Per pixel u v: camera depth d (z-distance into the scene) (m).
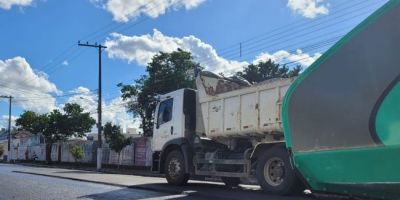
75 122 63.78
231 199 11.72
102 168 41.84
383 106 5.81
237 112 14.08
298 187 11.76
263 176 12.45
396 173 5.66
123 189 15.45
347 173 6.17
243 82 15.00
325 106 6.46
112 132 39.81
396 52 5.75
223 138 14.91
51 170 32.84
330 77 6.44
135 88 44.91
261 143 12.87
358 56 6.13
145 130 44.47
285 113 6.98
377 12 6.00
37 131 64.94
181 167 15.82
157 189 14.82
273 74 38.16
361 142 6.02
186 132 15.91
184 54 42.38
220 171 14.57
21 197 13.74
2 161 79.31
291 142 6.86
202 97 15.66
